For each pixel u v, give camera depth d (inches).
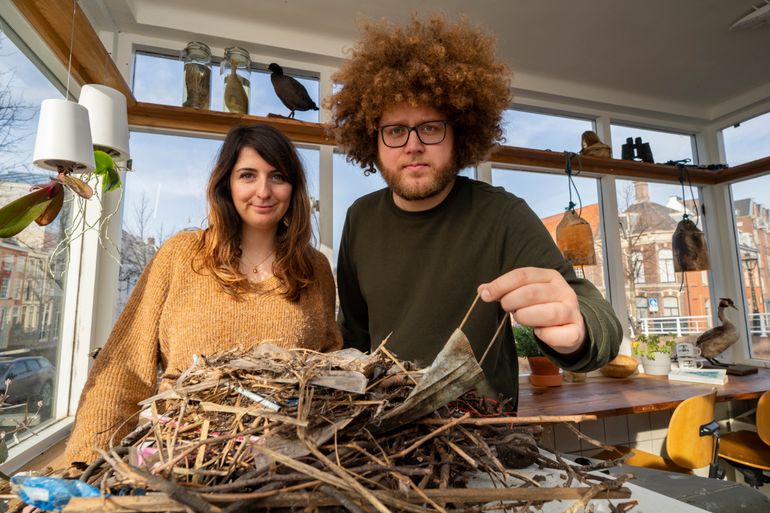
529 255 31.0
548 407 59.1
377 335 36.4
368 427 13.5
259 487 11.5
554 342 17.4
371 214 39.3
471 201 35.5
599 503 17.7
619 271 91.4
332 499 10.9
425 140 33.8
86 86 41.6
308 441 11.8
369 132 38.4
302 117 75.4
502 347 34.3
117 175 44.6
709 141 107.8
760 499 20.6
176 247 34.2
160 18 64.9
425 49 35.0
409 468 12.4
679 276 100.0
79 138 33.5
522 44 77.9
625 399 63.4
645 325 94.5
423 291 34.4
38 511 13.5
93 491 10.9
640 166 89.4
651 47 79.6
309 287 37.1
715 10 70.1
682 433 58.3
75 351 54.6
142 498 10.3
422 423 14.4
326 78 77.2
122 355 31.3
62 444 45.4
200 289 33.0
